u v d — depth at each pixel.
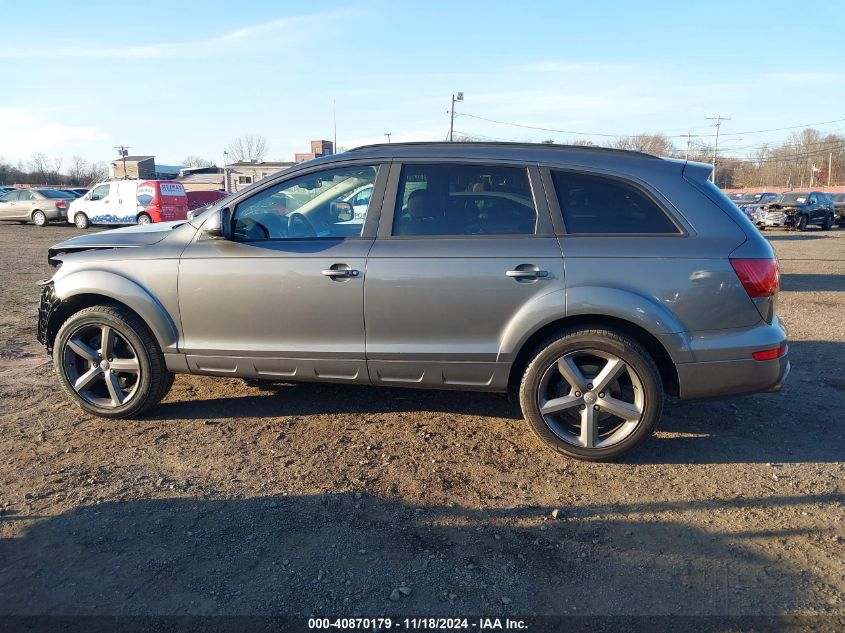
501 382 3.89
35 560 2.87
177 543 3.01
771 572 2.83
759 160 88.44
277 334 4.06
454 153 3.99
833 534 3.13
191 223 4.28
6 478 3.61
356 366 4.01
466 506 3.38
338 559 2.90
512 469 3.80
